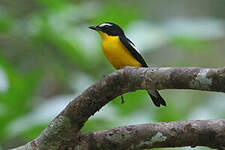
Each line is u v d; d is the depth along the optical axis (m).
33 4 13.91
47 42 12.93
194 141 7.05
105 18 12.66
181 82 6.07
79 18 12.86
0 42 13.69
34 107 11.56
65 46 12.37
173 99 15.03
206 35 12.62
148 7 17.61
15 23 12.79
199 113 12.05
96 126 11.08
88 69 12.73
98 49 12.47
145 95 11.88
